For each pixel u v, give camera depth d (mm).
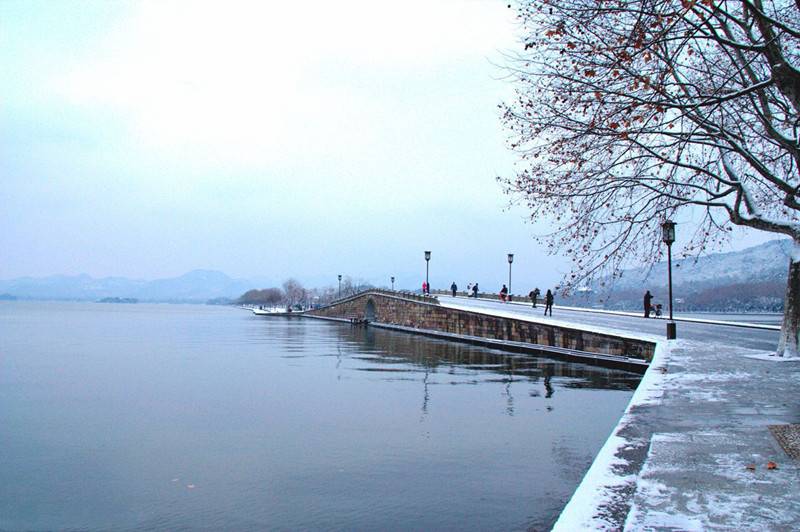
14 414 25500
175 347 62562
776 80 14672
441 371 37375
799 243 22000
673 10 13664
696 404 13477
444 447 18578
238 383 34438
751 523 6508
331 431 21266
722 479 8094
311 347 60719
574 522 6656
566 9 14953
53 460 18234
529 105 17359
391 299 92375
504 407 24734
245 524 12977
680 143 18156
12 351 57844
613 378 32062
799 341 22188
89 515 13766
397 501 13922
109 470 17234
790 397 14320
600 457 9289
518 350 46938
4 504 14453
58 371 41281
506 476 15594
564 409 24094
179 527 12938
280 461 17609
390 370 39156
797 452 9461
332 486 15156
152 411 26016
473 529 12281
